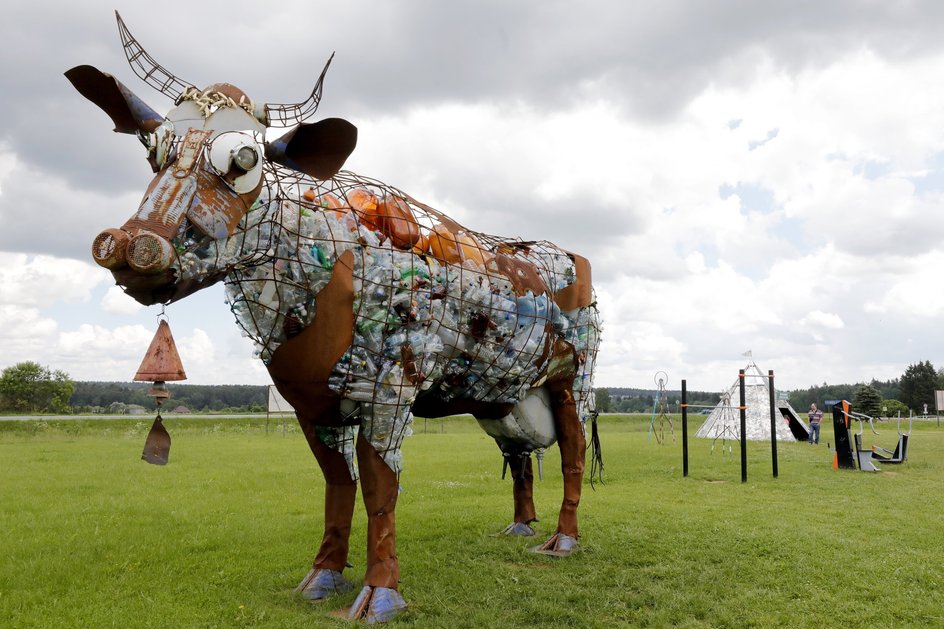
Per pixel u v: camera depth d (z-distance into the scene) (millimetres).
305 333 4070
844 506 8523
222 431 25406
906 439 14250
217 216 3445
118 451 16266
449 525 7250
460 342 4840
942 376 64375
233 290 3928
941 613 4398
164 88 3713
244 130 3633
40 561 5695
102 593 4840
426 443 20000
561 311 6062
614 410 55094
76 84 3582
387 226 4449
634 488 10359
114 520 7578
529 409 6105
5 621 4230
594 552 5957
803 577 5172
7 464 13242
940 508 8398
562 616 4406
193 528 7227
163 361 3662
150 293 3359
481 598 4730
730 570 5391
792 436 22125
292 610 4484
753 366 23578
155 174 3555
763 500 9086
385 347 4262
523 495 6895
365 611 4250
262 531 7055
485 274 4961
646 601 4727
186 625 4141
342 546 5004
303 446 18234
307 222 4035
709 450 17312
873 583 5012
